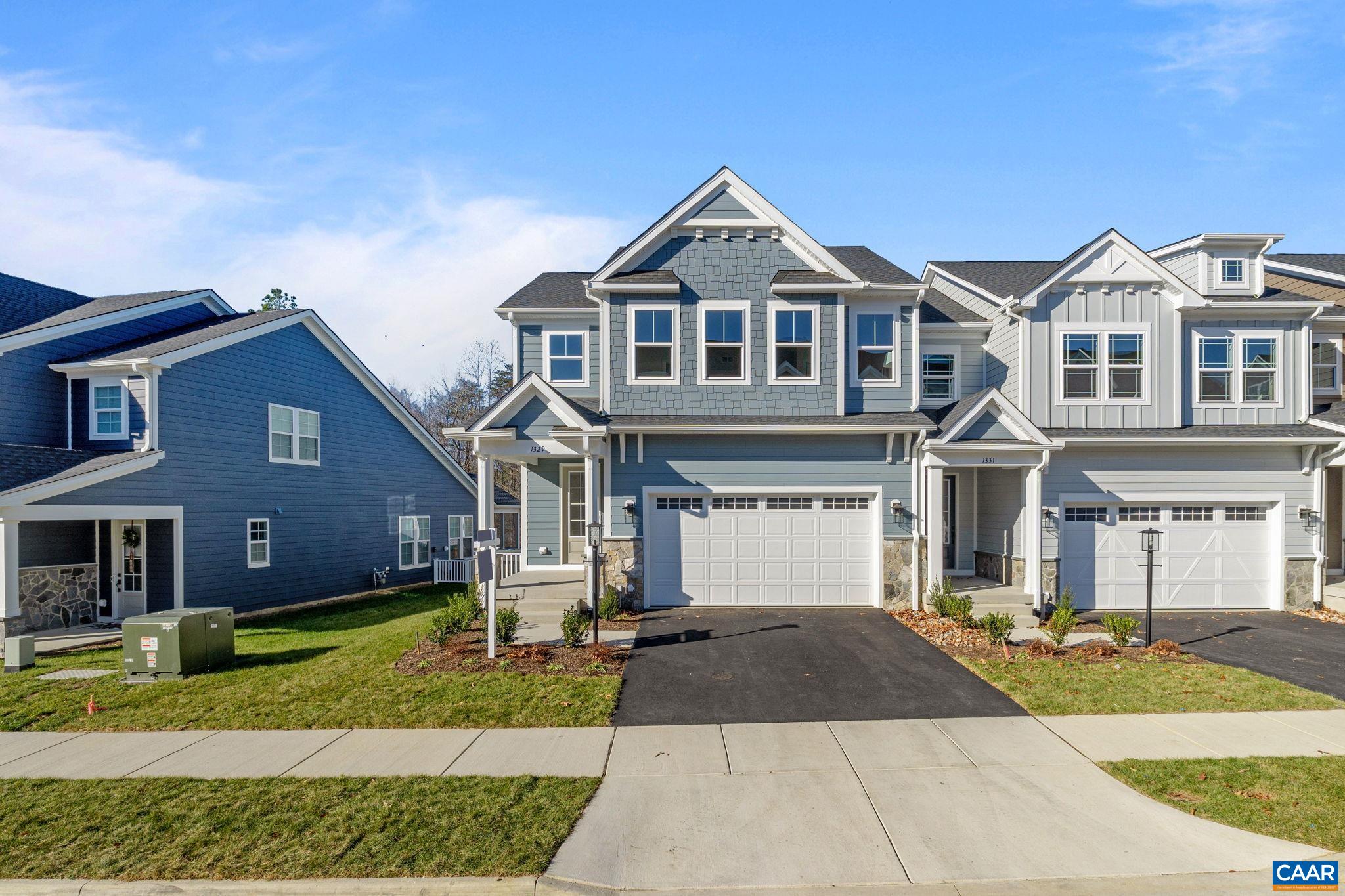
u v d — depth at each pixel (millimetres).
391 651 11820
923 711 8711
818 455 15156
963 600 13352
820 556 15273
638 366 15562
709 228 15617
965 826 5859
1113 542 15641
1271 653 11547
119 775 6934
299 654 12109
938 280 20188
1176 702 8906
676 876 5188
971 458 14656
